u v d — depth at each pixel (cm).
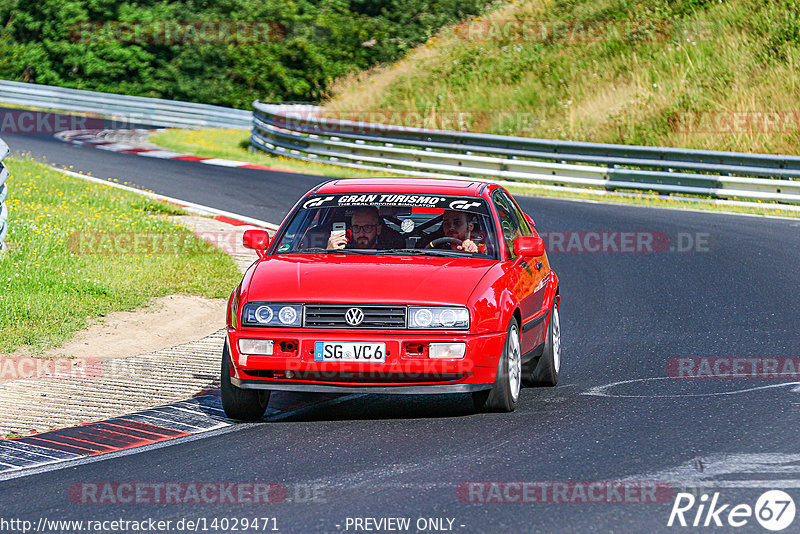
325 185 3094
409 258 2758
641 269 5238
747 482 1975
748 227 6431
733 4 11619
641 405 2686
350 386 2472
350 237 2909
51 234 5275
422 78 12625
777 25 10869
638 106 10269
